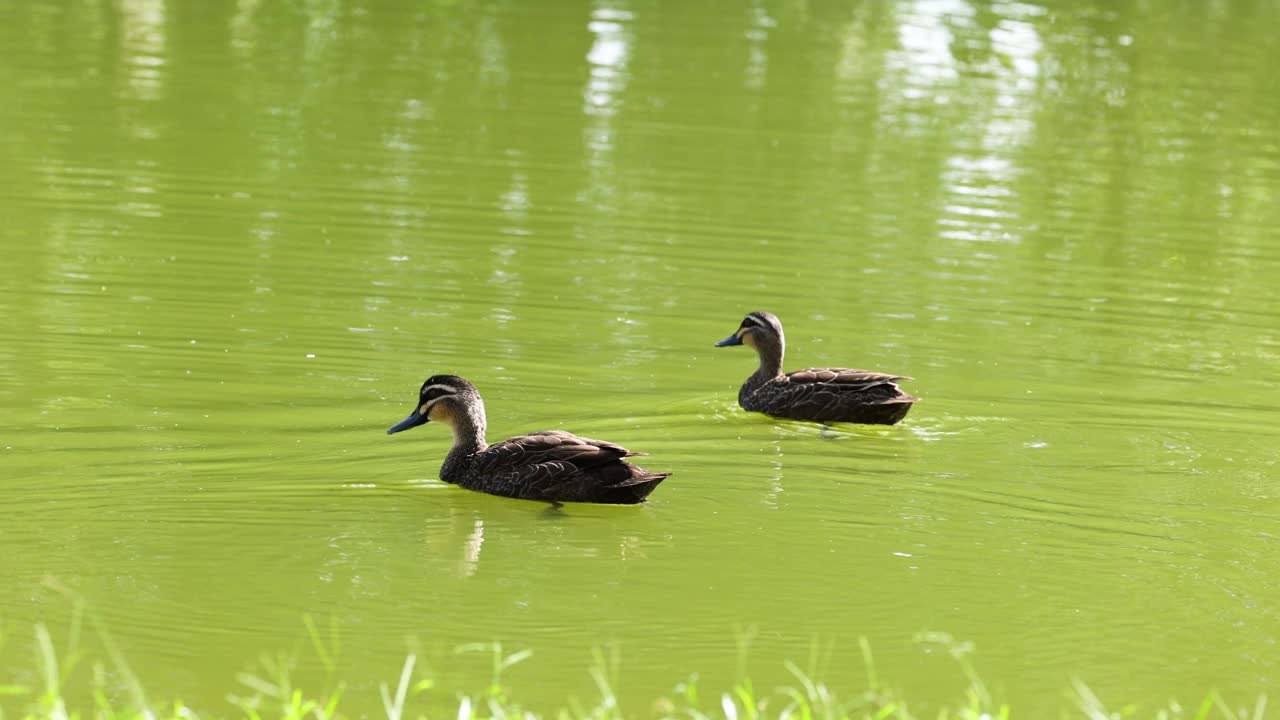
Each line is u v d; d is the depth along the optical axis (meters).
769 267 21.83
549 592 11.60
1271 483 14.66
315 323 18.47
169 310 18.61
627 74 34.47
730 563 12.30
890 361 18.20
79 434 14.65
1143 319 20.33
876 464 14.90
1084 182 27.78
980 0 45.25
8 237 21.16
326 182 25.06
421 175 25.80
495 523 13.09
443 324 18.72
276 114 29.41
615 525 13.11
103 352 17.06
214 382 16.39
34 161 25.11
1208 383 17.81
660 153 28.14
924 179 27.34
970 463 15.01
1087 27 42.00
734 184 26.25
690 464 14.77
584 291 20.38
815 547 12.67
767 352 17.16
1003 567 12.38
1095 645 10.98
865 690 10.17
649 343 18.59
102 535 12.30
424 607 11.20
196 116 28.89
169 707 9.53
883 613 11.42
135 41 35.09
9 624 10.60
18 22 36.22
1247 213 26.25
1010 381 17.69
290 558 12.04
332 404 15.94
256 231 22.22
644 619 11.16
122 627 10.66
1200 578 12.28
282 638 10.60
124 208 22.95
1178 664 10.72
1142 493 14.26
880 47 38.69
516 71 34.16
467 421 14.23
